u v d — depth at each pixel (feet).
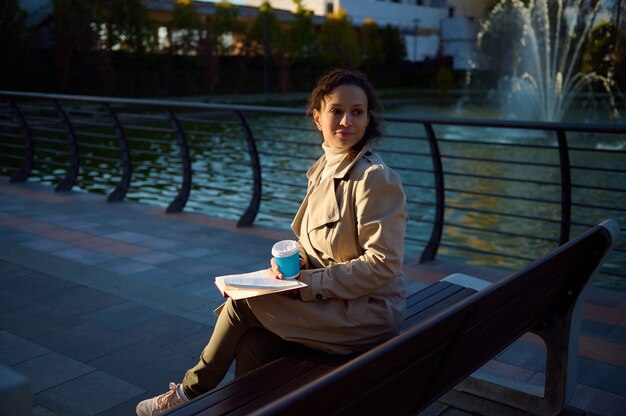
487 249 27.58
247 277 7.43
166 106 22.20
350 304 7.35
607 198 39.93
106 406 9.72
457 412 9.58
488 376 9.81
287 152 65.10
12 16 115.14
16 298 14.20
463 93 204.64
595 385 10.30
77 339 12.08
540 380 10.39
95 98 24.22
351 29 193.67
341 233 7.43
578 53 143.95
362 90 7.53
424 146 71.10
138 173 46.85
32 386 10.26
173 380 10.55
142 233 20.21
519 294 6.91
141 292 14.64
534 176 49.44
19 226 20.92
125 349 11.68
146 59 137.90
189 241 19.27
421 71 222.28
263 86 169.07
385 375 5.19
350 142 7.54
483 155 63.16
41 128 28.17
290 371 7.18
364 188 7.16
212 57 147.33
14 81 116.47
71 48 121.39
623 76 141.49
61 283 15.21
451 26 253.24
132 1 133.08
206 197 38.04
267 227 21.06
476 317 6.17
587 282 8.59
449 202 38.65
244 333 7.98
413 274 16.22
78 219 22.08
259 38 170.60
